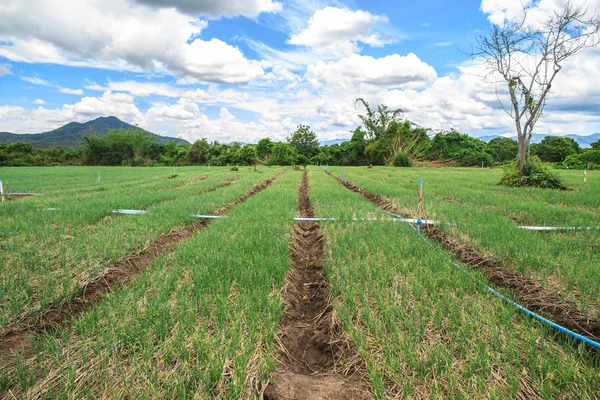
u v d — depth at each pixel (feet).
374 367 10.24
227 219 29.17
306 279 19.13
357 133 197.67
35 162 192.75
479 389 9.18
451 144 170.09
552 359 10.15
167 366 10.28
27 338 12.37
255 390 9.75
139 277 16.61
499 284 16.53
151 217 28.60
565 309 13.47
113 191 50.39
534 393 9.14
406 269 16.96
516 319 12.87
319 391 10.02
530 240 21.15
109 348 10.96
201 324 12.38
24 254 19.21
